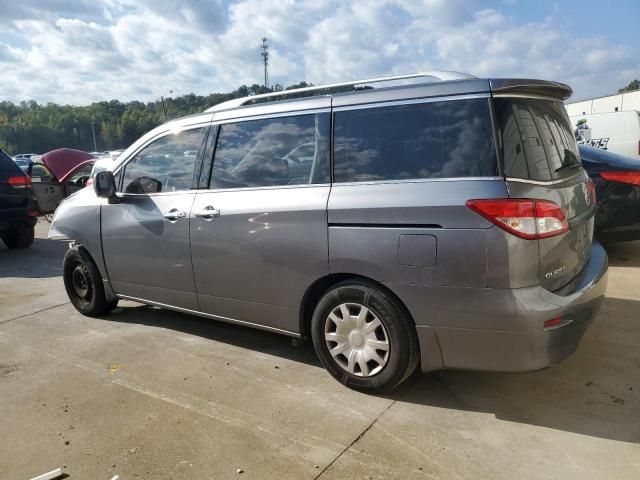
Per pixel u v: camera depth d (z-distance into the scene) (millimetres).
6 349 4332
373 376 3254
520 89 2984
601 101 29922
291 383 3537
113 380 3680
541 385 3381
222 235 3781
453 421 3010
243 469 2645
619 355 3738
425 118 3059
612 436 2812
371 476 2553
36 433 3039
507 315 2773
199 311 4133
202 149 4039
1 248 9234
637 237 6031
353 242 3162
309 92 3652
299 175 3490
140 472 2656
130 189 4496
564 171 3201
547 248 2824
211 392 3455
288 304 3549
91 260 4895
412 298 3002
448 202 2861
